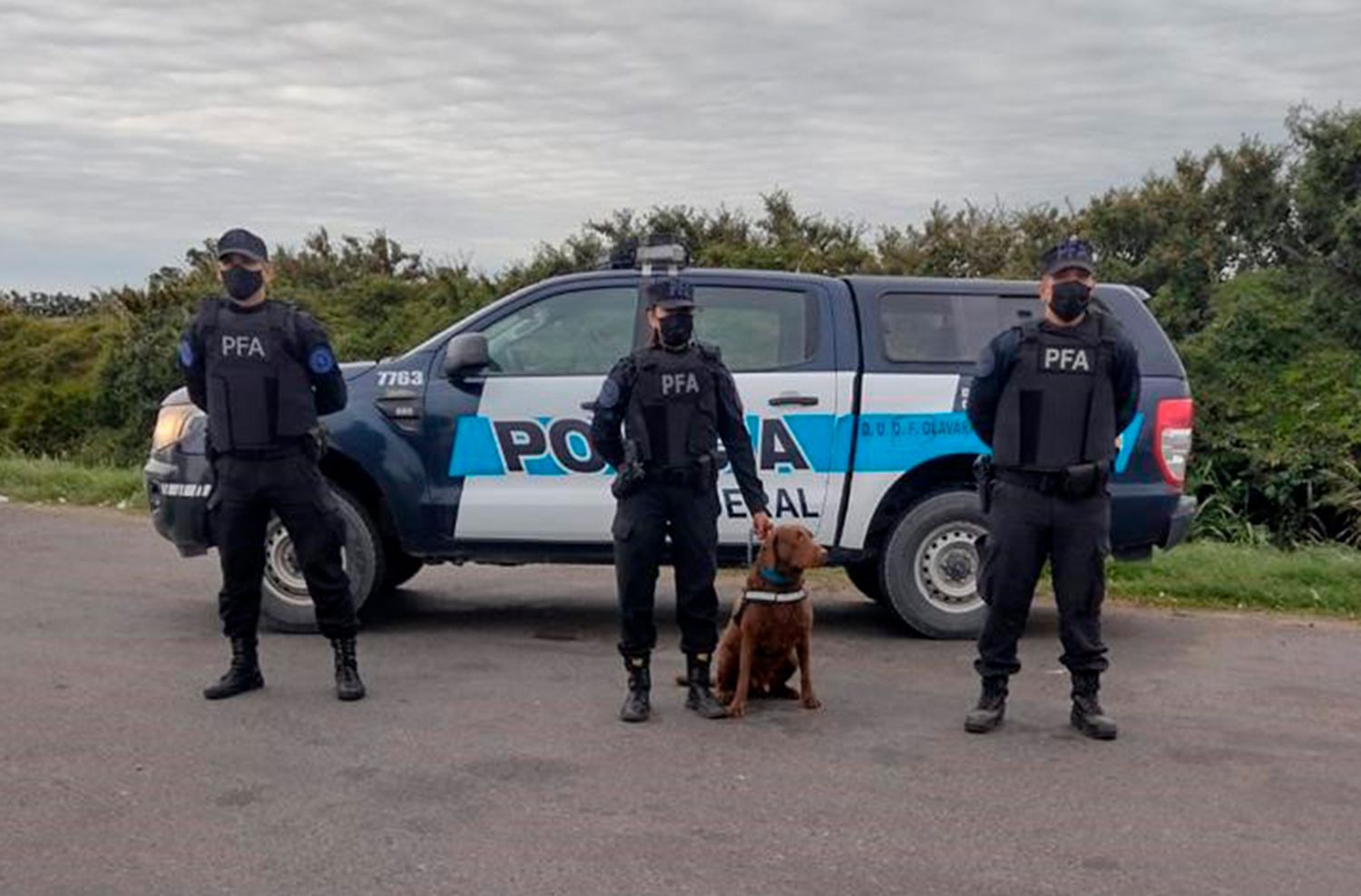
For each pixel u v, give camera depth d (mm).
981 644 6160
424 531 7852
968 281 8188
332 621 6430
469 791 5211
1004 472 6051
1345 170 19547
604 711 6328
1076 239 5918
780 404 7809
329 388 6406
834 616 8703
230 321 6262
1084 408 5914
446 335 7945
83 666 6977
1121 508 7758
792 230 24984
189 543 7867
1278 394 15984
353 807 5023
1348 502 14023
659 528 6152
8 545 10969
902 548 7898
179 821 4871
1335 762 5707
